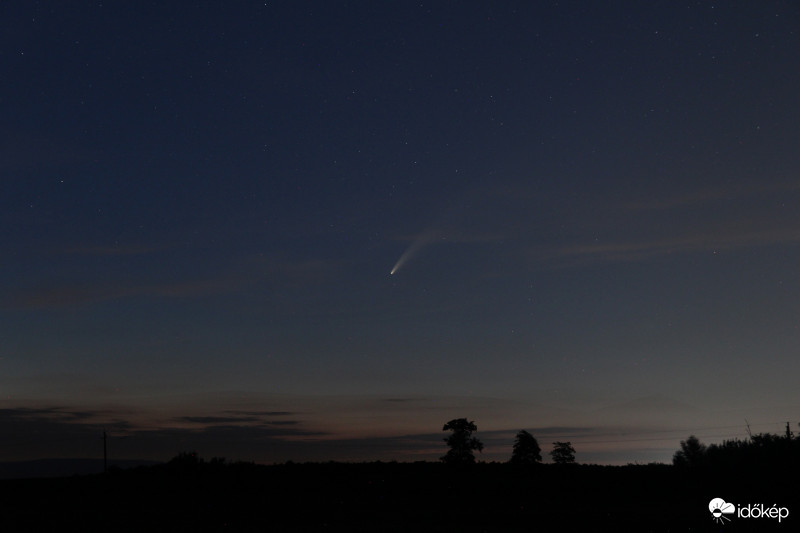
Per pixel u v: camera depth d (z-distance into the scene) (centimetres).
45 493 3700
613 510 2788
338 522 2528
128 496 3538
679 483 3403
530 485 3653
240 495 3550
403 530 2275
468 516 2672
